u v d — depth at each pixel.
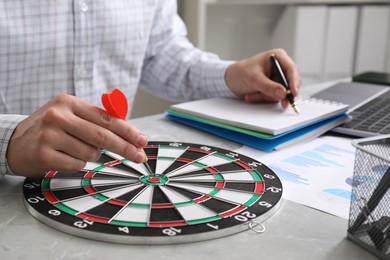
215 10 2.10
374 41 1.96
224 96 0.95
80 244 0.37
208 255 0.36
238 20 2.24
